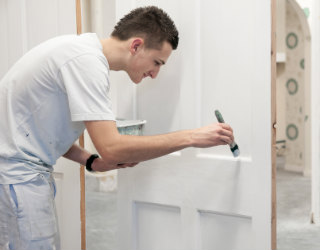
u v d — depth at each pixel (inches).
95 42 64.6
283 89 267.7
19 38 96.6
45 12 93.7
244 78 73.2
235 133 74.8
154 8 67.1
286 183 215.5
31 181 66.4
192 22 76.6
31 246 67.2
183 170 79.6
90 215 163.0
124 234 86.6
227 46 74.3
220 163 76.0
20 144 65.7
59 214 97.3
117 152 61.0
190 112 78.2
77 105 60.3
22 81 64.6
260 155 72.4
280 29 250.8
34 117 65.5
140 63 66.7
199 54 76.9
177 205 80.7
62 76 61.7
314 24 155.8
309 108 225.1
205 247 79.9
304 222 158.6
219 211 77.0
